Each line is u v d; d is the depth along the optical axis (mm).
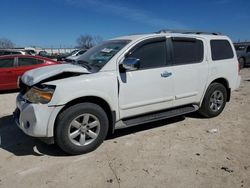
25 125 3691
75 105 3736
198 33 5438
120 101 4105
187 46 4938
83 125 3820
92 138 3926
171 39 4719
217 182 3133
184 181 3154
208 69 5207
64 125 3650
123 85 4090
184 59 4879
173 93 4715
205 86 5242
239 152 3916
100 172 3365
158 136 4559
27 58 9211
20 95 4141
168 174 3307
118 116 4148
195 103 5195
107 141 4352
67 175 3299
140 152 3926
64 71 3787
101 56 4363
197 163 3580
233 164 3547
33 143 4277
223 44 5617
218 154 3848
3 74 8656
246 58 18453
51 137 3645
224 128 4961
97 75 3877
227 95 5871
